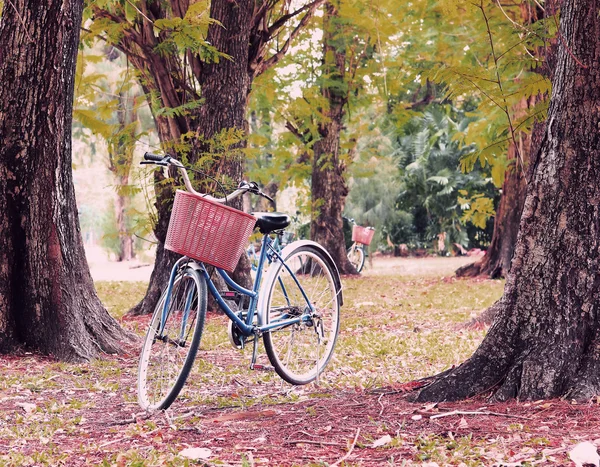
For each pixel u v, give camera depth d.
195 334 4.82
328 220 22.52
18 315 7.65
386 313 12.50
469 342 8.84
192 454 3.82
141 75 12.94
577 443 3.62
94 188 55.66
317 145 22.30
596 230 4.63
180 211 4.76
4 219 7.60
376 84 20.78
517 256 4.86
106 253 37.03
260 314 5.34
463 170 8.16
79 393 6.03
